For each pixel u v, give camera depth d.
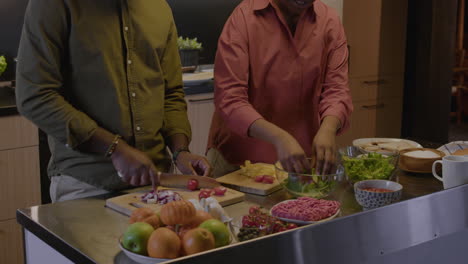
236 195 1.72
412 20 4.77
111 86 1.72
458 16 6.85
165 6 1.88
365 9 4.52
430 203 1.24
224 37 2.00
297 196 1.72
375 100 4.71
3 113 2.87
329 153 1.79
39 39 1.62
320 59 2.05
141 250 1.26
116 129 1.75
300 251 1.01
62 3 1.64
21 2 3.42
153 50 1.80
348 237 1.08
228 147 2.13
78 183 1.80
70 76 1.71
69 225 1.50
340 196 1.75
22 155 2.98
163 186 1.79
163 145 1.89
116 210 1.62
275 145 1.77
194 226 1.33
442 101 4.93
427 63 4.75
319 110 2.08
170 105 1.93
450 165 1.74
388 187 1.69
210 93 3.59
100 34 1.69
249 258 0.96
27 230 1.61
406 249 1.51
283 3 1.96
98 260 1.29
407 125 4.94
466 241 1.68
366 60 4.60
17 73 1.67
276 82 2.02
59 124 1.63
